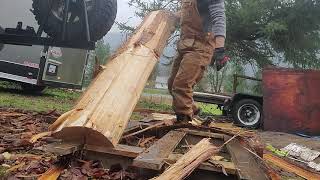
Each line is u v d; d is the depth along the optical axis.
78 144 3.27
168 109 13.72
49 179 2.89
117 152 3.28
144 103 15.18
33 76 11.92
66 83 12.10
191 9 4.85
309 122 9.62
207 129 4.59
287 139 8.33
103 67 4.20
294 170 4.77
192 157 2.96
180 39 5.02
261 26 18.22
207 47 4.87
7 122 5.11
